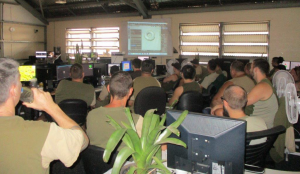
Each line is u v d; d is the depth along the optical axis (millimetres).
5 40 9344
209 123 995
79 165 2648
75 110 2832
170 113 1081
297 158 3068
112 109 1438
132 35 8523
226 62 6664
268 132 1501
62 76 4598
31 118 3582
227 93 1561
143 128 938
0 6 9156
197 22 8250
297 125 4035
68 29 10719
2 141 851
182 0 8016
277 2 6938
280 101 2250
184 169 1096
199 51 8508
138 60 4328
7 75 880
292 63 6656
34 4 9984
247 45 7773
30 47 10414
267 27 7395
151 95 2834
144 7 8312
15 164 857
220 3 7664
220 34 8031
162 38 8469
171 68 6801
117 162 874
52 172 2543
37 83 4148
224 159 984
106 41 10117
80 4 9180
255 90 2225
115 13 9359
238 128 949
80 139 985
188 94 2955
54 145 899
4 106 900
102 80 5059
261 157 1662
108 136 1425
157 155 1037
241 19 7605
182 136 1054
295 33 6988
